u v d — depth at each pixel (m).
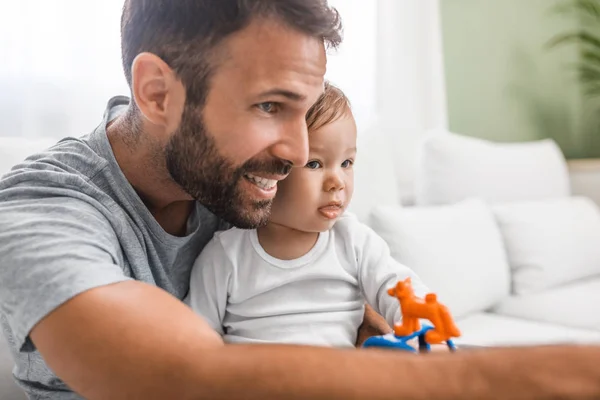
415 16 2.48
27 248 0.64
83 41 1.77
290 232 0.94
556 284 1.82
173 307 0.55
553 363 0.42
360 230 0.99
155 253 0.85
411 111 2.47
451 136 2.07
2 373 0.94
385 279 0.92
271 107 0.73
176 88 0.74
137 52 0.78
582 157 3.04
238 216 0.78
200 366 0.48
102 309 0.55
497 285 1.70
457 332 0.69
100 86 1.81
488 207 1.92
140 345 0.50
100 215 0.75
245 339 0.91
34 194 0.74
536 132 2.97
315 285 0.94
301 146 0.74
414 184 2.37
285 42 0.70
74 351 0.53
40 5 1.71
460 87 2.70
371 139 1.78
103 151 0.83
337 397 0.44
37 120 1.72
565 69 3.03
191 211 0.94
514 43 2.88
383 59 2.37
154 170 0.82
